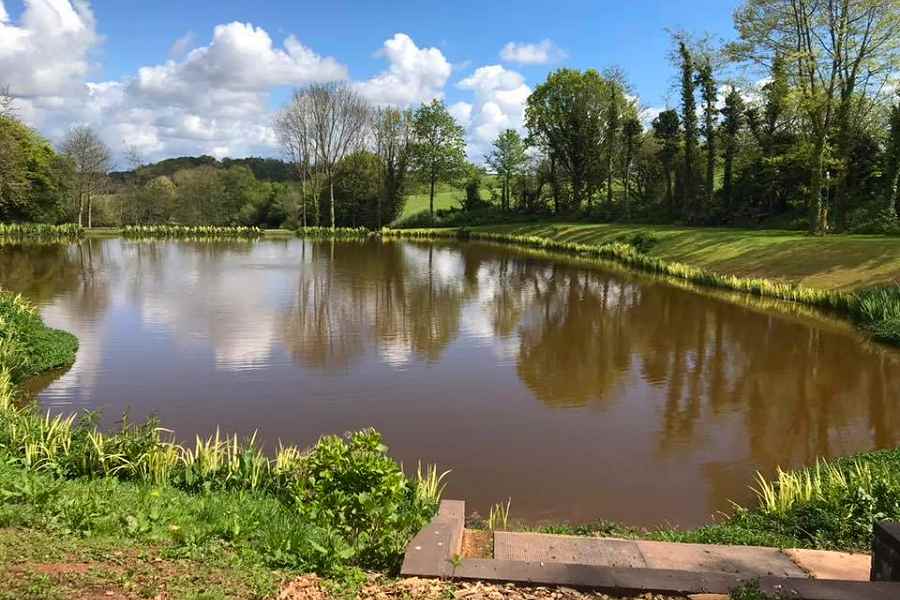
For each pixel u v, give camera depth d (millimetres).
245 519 5059
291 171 72375
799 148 30219
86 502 5047
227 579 3943
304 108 60125
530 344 15430
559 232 46031
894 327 15633
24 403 10508
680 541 5859
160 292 22516
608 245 36406
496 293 23578
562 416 10320
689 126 40906
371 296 22484
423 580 4188
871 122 30562
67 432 7160
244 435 9312
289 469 6602
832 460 8586
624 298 22422
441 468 8266
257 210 67250
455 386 11867
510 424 9891
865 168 32812
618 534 6230
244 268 30719
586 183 54062
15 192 47719
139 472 6641
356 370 12859
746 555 5203
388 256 38156
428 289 24391
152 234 55000
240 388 11508
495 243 48812
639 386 12000
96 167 57844
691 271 26094
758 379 12508
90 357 13453
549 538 5469
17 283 24219
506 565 4340
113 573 3811
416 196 77562
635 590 4090
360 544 4609
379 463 4863
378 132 62250
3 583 3496
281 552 4418
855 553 5332
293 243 48594
